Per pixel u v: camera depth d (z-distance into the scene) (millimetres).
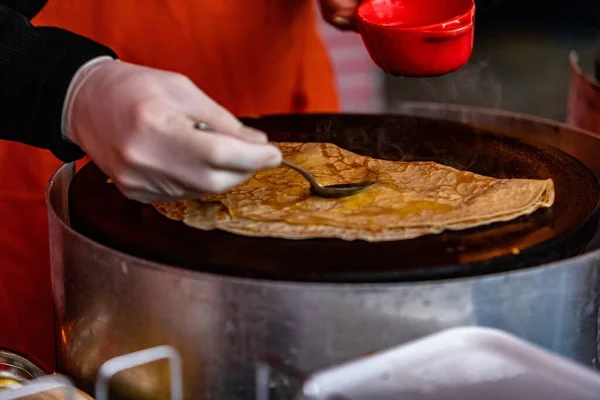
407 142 1213
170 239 1011
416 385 834
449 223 1017
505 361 855
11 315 1431
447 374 844
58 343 1076
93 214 1057
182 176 974
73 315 1028
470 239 1001
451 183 1100
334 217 1032
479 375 843
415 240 999
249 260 976
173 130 968
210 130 982
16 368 1032
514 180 1093
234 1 1455
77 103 1019
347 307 921
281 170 1143
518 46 3744
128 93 991
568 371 845
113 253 971
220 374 952
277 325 931
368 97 2586
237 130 989
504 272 957
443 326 931
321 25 2410
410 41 1097
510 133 1218
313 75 1573
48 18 1400
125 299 975
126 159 982
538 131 1303
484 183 1094
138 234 1020
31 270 1438
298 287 920
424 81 2521
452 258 974
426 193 1078
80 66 1031
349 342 928
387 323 925
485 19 3924
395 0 1168
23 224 1431
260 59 1503
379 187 1084
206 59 1469
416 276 958
